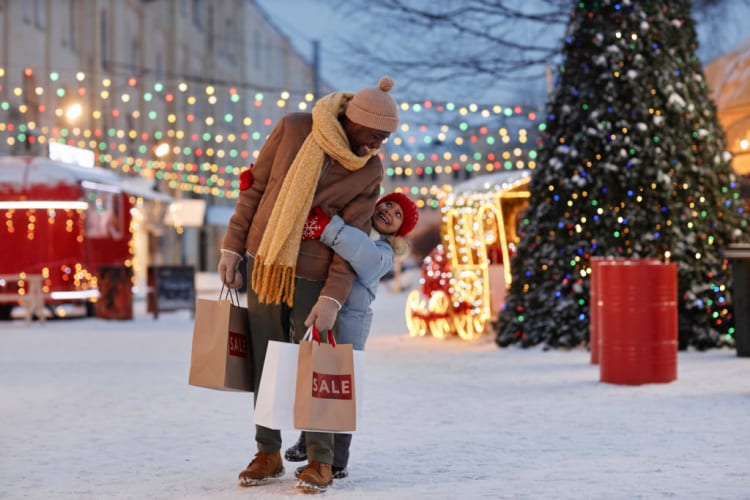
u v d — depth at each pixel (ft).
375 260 19.53
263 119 238.07
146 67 161.58
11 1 116.47
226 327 19.70
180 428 27.32
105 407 31.65
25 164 88.48
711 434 25.16
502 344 51.55
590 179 49.01
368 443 24.54
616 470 20.72
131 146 154.30
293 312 19.75
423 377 39.19
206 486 19.75
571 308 49.08
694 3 85.87
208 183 195.42
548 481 19.69
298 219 19.24
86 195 90.33
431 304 60.34
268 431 19.85
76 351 53.62
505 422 27.68
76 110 120.37
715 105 51.57
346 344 18.94
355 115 19.40
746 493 18.33
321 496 18.57
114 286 84.69
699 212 49.01
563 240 49.52
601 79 49.26
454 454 22.91
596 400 31.91
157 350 53.93
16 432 26.84
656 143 48.70
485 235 60.03
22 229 87.45
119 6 150.41
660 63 49.39
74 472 21.35
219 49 204.03
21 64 119.14
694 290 47.91
